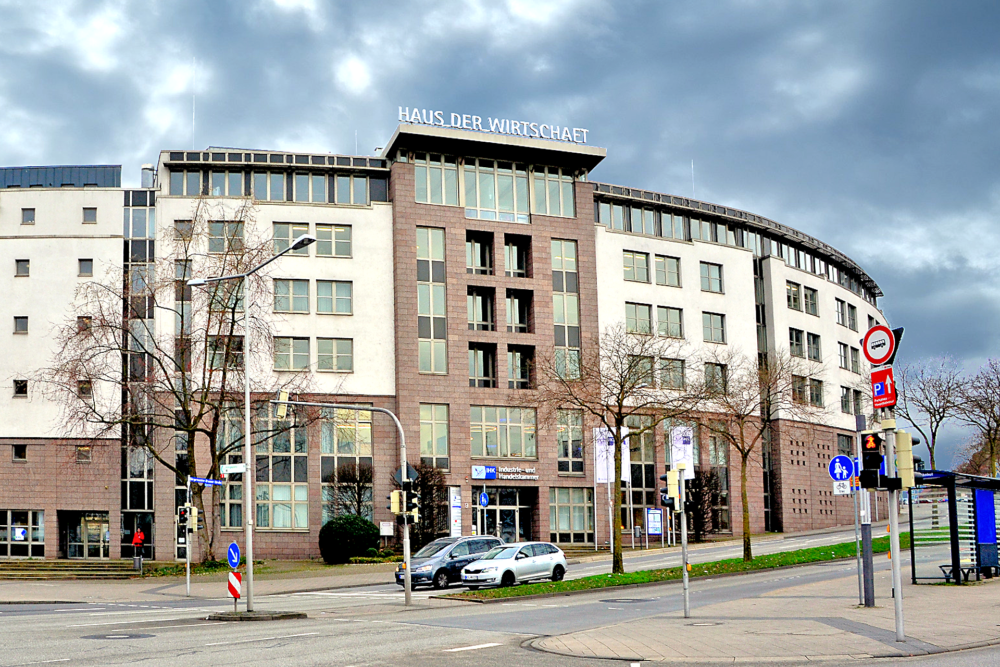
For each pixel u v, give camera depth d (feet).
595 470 209.97
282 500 200.13
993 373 206.18
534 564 123.44
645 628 67.51
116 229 202.90
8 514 194.39
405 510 100.07
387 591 126.41
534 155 222.69
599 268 228.02
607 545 213.25
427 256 213.25
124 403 191.93
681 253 240.73
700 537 222.89
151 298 162.81
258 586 139.85
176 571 158.40
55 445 195.72
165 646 61.05
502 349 215.51
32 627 77.77
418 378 207.62
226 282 160.45
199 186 208.13
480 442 211.41
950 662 48.19
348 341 207.62
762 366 193.67
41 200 203.10
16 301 199.00
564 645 59.72
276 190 211.00
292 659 53.67
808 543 187.21
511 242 223.30
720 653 54.44
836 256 288.71
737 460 239.09
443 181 217.15
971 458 266.57
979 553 95.09
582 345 219.41
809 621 67.87
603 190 235.40
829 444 271.28
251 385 178.50
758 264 261.44
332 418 178.40
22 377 197.06
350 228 211.20
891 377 56.54
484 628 73.36
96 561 183.42
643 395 160.76
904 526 215.31
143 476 199.82
